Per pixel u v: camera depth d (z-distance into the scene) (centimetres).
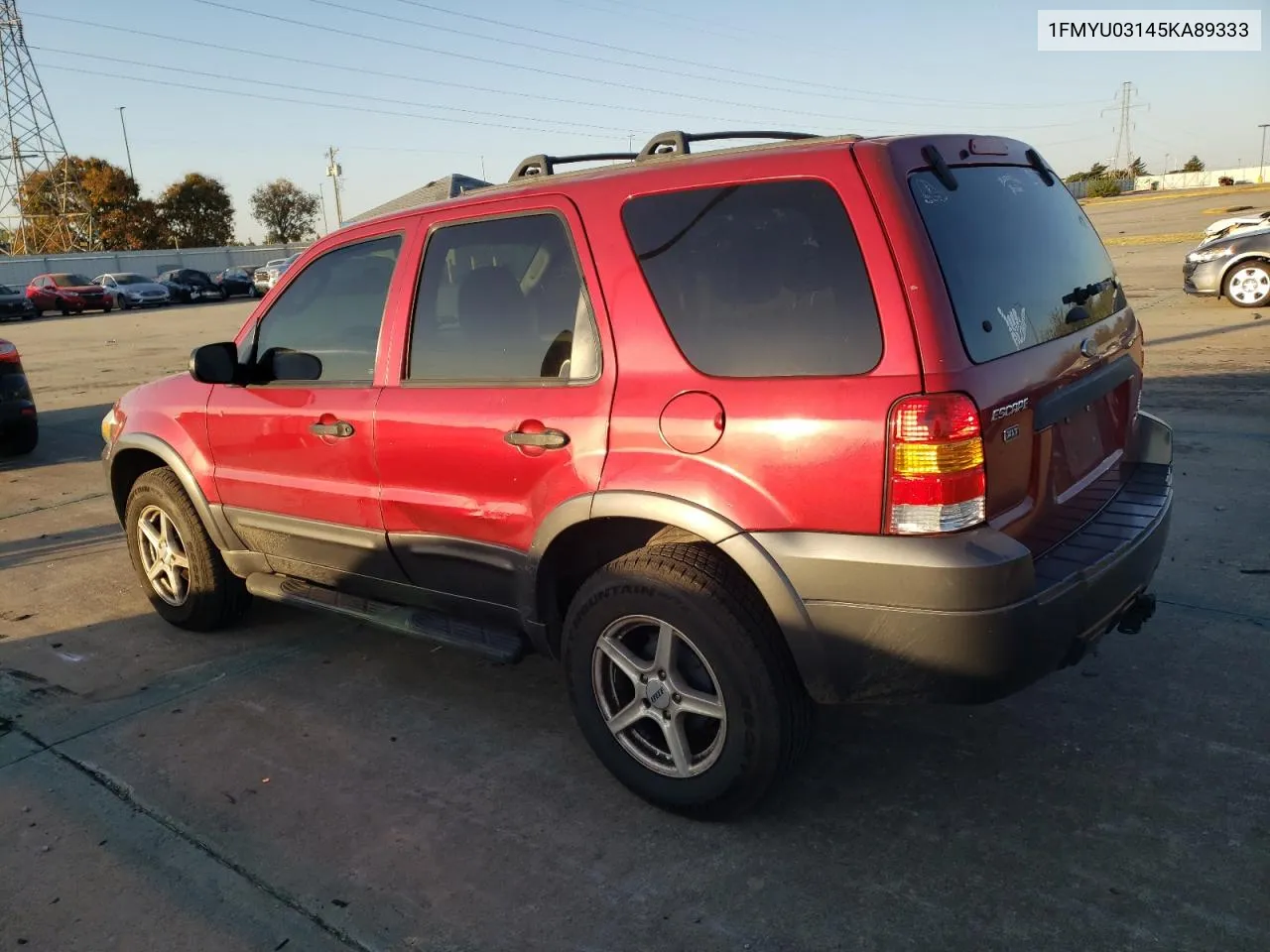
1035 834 272
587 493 280
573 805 298
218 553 429
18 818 303
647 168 285
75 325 2762
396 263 341
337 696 378
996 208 279
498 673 394
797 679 265
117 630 457
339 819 296
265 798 308
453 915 251
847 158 250
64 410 1152
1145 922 235
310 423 361
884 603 239
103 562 560
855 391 239
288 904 258
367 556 359
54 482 769
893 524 236
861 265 243
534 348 301
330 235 369
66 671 412
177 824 296
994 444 241
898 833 276
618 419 275
